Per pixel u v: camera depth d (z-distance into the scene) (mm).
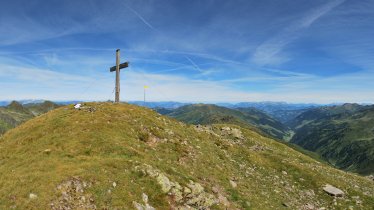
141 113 50312
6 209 22453
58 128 39406
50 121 42344
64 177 25734
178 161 39000
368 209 46875
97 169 28062
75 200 23953
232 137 74938
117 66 53312
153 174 29859
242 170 48094
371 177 90500
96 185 25859
